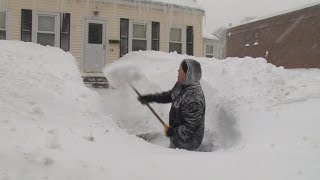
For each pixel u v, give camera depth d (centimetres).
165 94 580
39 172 296
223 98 639
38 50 908
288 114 518
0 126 406
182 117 538
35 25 1285
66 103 553
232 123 559
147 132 705
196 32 1573
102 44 1384
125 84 748
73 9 1333
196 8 1547
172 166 327
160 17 1492
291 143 405
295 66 2703
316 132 433
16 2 1260
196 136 531
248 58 840
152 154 378
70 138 409
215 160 346
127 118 764
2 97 498
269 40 2998
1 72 565
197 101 527
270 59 2975
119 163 332
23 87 543
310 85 654
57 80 636
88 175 302
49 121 483
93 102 625
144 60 1076
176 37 1544
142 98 576
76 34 1340
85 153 355
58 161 316
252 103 583
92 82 1143
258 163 337
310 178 299
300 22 2655
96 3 1364
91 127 503
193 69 530
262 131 480
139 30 1460
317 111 510
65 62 854
